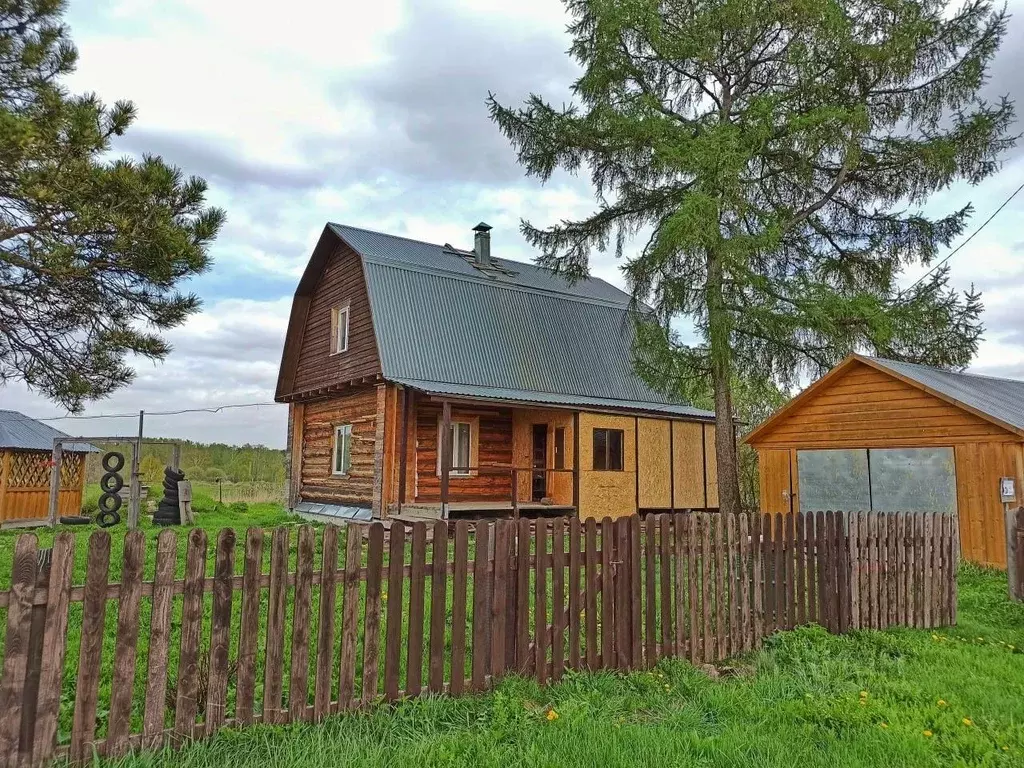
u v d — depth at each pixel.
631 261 14.07
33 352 8.45
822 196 14.95
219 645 3.95
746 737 4.05
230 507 22.78
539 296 20.19
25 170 7.11
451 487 17.14
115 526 17.20
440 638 4.68
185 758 3.61
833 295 12.96
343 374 18.02
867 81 13.70
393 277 17.33
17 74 8.34
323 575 4.31
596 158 14.95
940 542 7.99
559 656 5.15
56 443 18.02
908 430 13.37
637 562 5.66
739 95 14.66
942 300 14.05
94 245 7.67
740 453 26.27
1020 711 4.76
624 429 17.69
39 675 3.43
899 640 6.67
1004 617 8.20
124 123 8.11
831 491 14.55
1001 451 11.94
